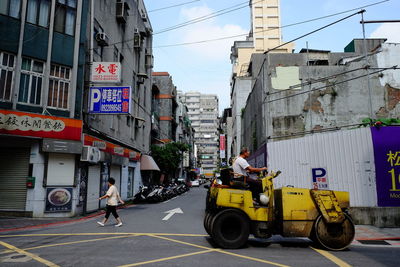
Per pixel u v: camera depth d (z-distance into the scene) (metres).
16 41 11.81
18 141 11.88
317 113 17.14
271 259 5.69
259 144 19.66
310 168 11.71
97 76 13.91
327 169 11.29
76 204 12.67
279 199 7.05
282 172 12.48
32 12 12.43
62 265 5.10
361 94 17.12
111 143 16.91
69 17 13.45
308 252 6.42
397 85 17.08
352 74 17.36
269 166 12.87
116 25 18.83
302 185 11.80
